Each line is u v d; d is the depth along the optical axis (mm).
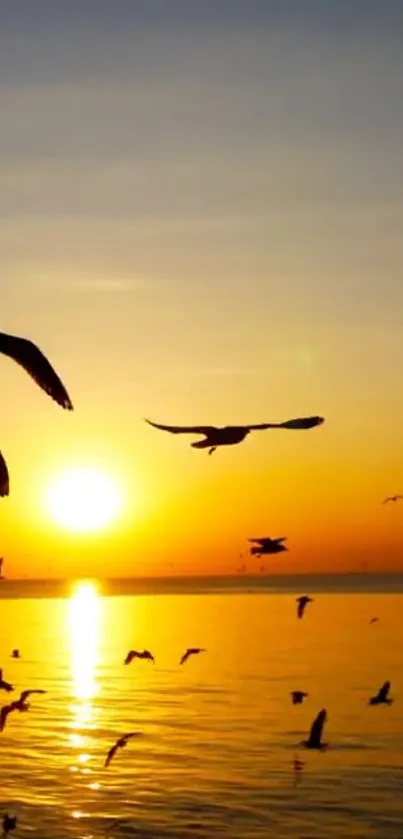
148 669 86688
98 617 183250
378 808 38406
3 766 46875
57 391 9234
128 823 37125
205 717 59719
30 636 132625
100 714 62062
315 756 47594
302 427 12719
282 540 25688
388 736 51844
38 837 35438
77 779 44062
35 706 65688
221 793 41094
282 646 103625
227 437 14594
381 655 90875
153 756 48750
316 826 36250
